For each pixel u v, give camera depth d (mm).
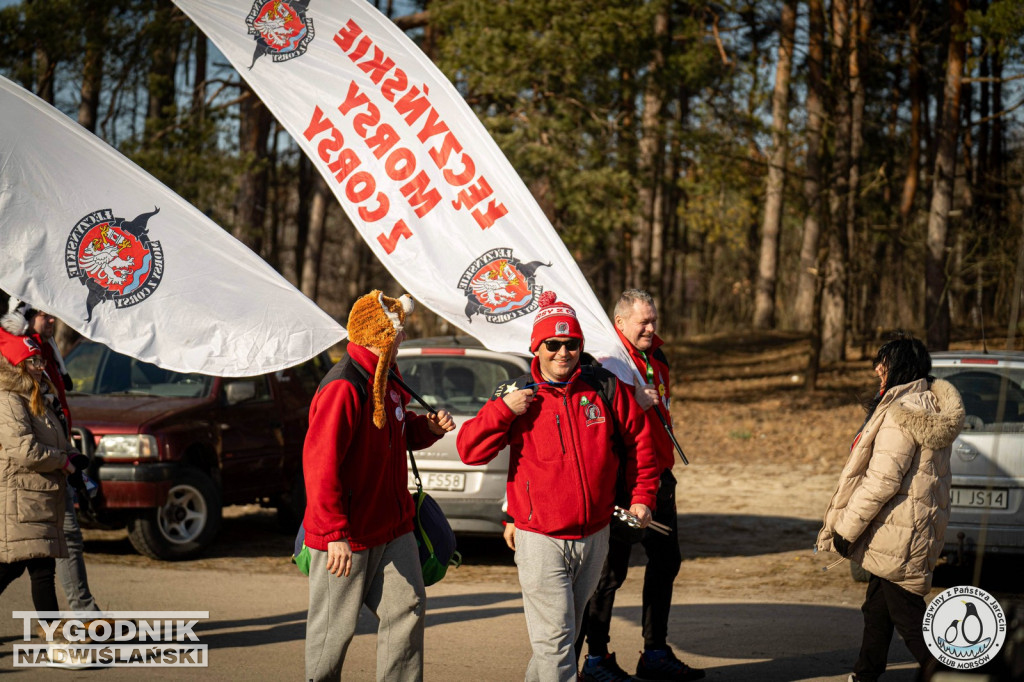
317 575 4051
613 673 5188
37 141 4242
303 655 5699
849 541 4641
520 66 18344
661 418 5191
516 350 4609
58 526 5332
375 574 4184
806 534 10070
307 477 3980
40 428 5270
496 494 7898
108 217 4281
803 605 7172
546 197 19391
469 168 4664
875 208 28828
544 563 4215
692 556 9125
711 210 31641
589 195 18953
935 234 21016
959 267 20547
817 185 25906
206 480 8680
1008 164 23984
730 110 23141
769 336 34188
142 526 8336
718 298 42531
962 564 7074
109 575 7836
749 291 41906
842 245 26000
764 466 14773
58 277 4230
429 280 4676
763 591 7676
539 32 18703
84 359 9531
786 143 23562
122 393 9188
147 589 7367
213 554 8984
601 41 18297
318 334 4340
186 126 18766
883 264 34062
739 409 20828
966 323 22719
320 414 3984
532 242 4641
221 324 4320
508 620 6664
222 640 6012
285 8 4758
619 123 21000
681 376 26031
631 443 4422
